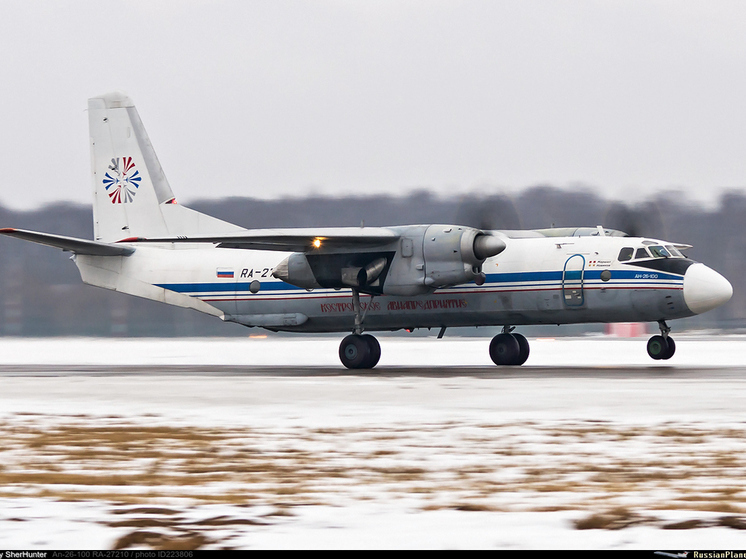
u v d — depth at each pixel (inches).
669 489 1135.6
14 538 930.1
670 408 1857.8
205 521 991.6
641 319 3129.9
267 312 3565.5
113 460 1403.8
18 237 3462.1
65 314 6909.5
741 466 1272.1
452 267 3053.6
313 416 1811.0
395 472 1264.8
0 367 3700.8
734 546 880.3
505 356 3459.6
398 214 7337.6
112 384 2672.2
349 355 3292.3
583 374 2837.1
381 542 899.4
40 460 1412.4
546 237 3284.9
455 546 882.8
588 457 1348.4
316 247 3257.9
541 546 882.1
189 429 1683.1
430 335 7741.1
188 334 6983.3
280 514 1019.3
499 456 1366.9
